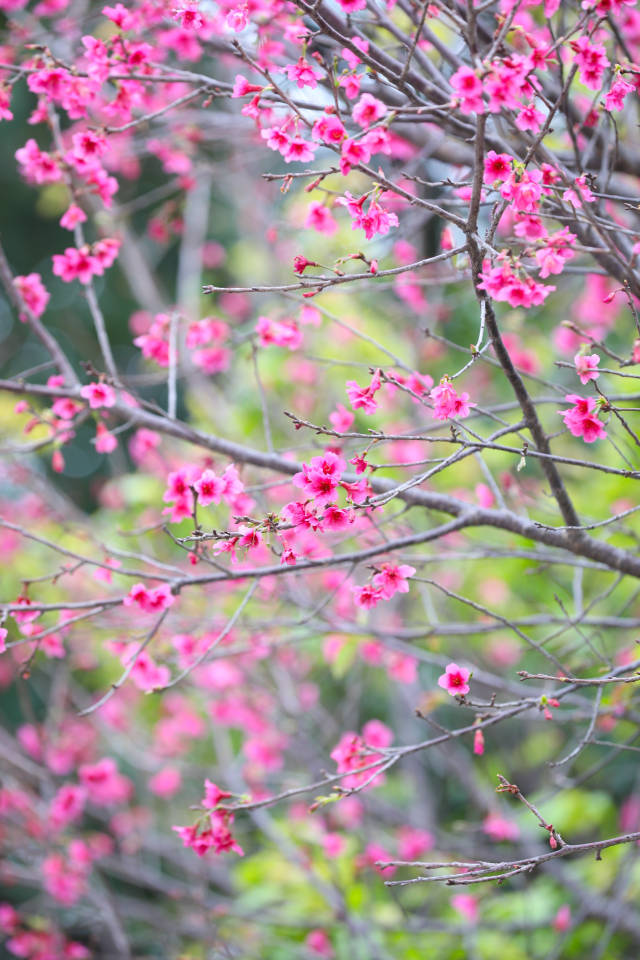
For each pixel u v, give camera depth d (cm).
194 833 258
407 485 206
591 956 429
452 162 331
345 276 201
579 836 489
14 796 460
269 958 453
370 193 211
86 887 447
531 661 559
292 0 210
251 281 638
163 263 872
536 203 234
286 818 531
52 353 325
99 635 472
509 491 354
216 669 448
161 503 497
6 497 597
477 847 428
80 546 485
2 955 514
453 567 504
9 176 793
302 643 503
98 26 454
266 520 208
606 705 313
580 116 314
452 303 482
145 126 396
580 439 503
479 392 571
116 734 550
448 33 365
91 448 848
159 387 862
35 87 278
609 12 228
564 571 500
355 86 227
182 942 516
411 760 566
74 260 314
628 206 228
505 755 520
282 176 209
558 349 498
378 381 213
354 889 435
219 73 484
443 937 422
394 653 412
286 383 509
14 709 757
